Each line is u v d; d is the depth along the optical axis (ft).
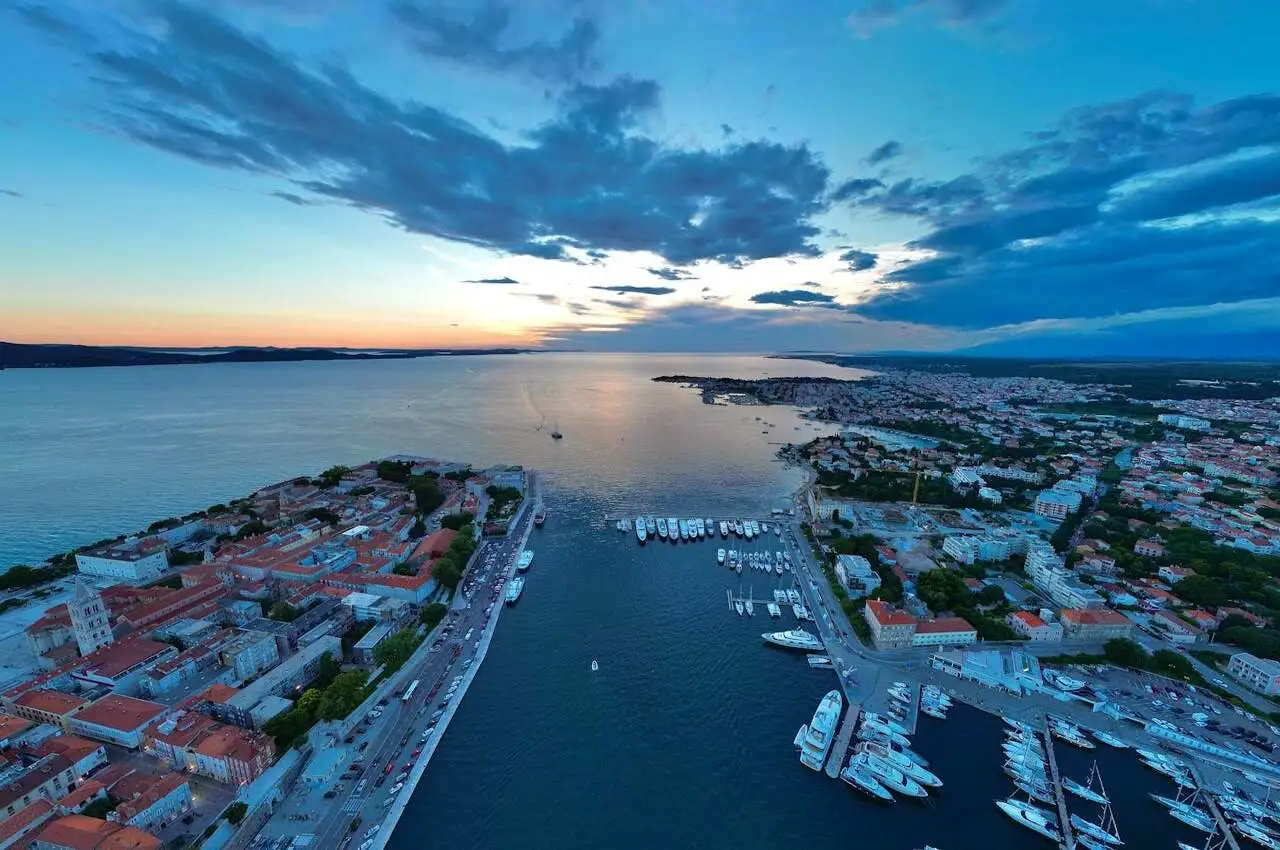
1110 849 465.47
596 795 508.94
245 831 445.78
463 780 517.96
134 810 428.15
